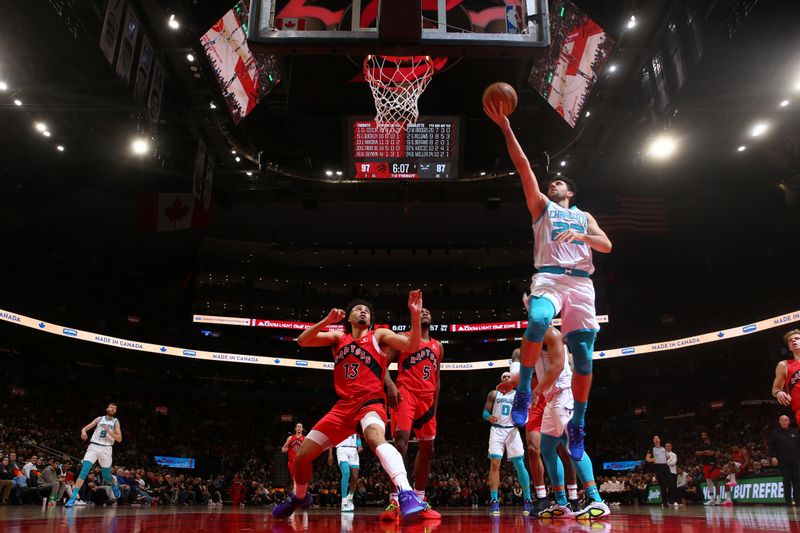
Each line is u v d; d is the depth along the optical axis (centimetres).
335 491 2691
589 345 458
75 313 3688
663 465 1560
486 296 4578
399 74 1767
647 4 1938
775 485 1418
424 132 2503
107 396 3950
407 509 415
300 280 4516
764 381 3822
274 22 904
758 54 2091
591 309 450
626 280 4431
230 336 4562
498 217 4178
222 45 2025
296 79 2475
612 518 536
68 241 3984
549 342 486
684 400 4200
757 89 2183
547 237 455
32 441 2591
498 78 2473
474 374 4700
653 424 4234
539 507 661
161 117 2525
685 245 4088
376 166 2488
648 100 2338
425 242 4453
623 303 4400
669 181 3212
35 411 3322
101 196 3597
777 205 3284
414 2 830
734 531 319
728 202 3591
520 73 2441
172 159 2969
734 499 1595
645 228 2883
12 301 3359
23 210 3181
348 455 1202
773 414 3575
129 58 1873
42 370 3478
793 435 1198
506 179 3039
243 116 2277
